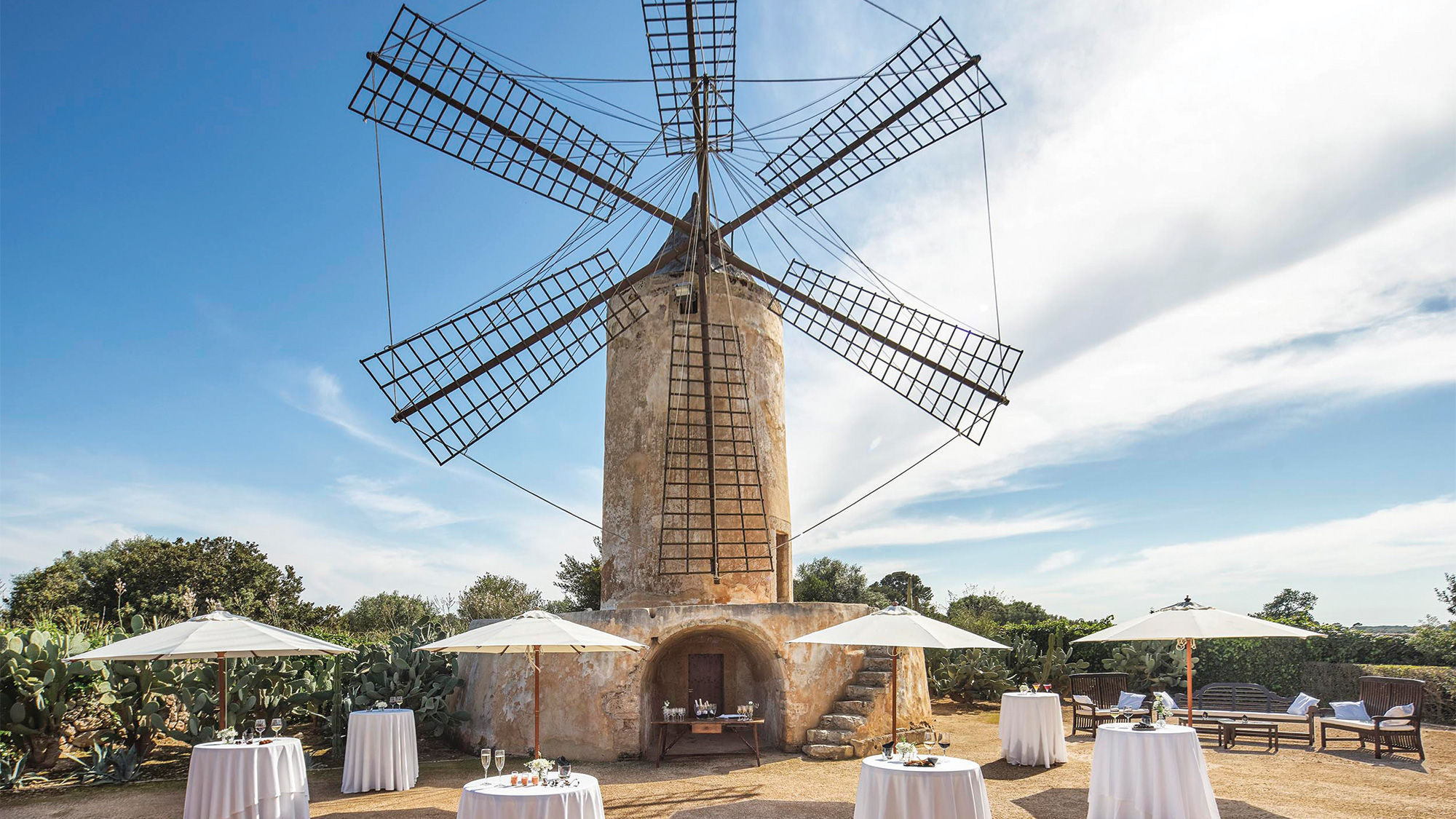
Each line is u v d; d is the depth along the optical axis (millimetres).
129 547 40656
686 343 14961
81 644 12406
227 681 12961
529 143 14367
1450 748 12578
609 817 9250
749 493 14695
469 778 11609
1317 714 16312
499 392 14945
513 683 13398
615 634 12750
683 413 14703
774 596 14617
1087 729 15242
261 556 42031
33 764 11727
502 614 31594
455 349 14500
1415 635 16531
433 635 16031
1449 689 14750
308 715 14938
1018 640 21594
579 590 30422
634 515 14766
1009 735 12016
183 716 14344
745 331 15500
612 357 16016
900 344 15797
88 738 12688
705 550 14250
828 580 37844
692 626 12883
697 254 14578
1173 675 18234
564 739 12648
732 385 14633
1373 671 15906
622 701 12539
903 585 39531
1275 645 17500
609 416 15836
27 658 11594
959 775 7414
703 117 13930
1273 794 9750
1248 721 13023
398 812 9648
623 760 12359
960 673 19484
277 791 8844
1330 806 9141
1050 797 9891
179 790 10781
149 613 34000
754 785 10680
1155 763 8391
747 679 14523
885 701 13375
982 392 15008
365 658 14539
